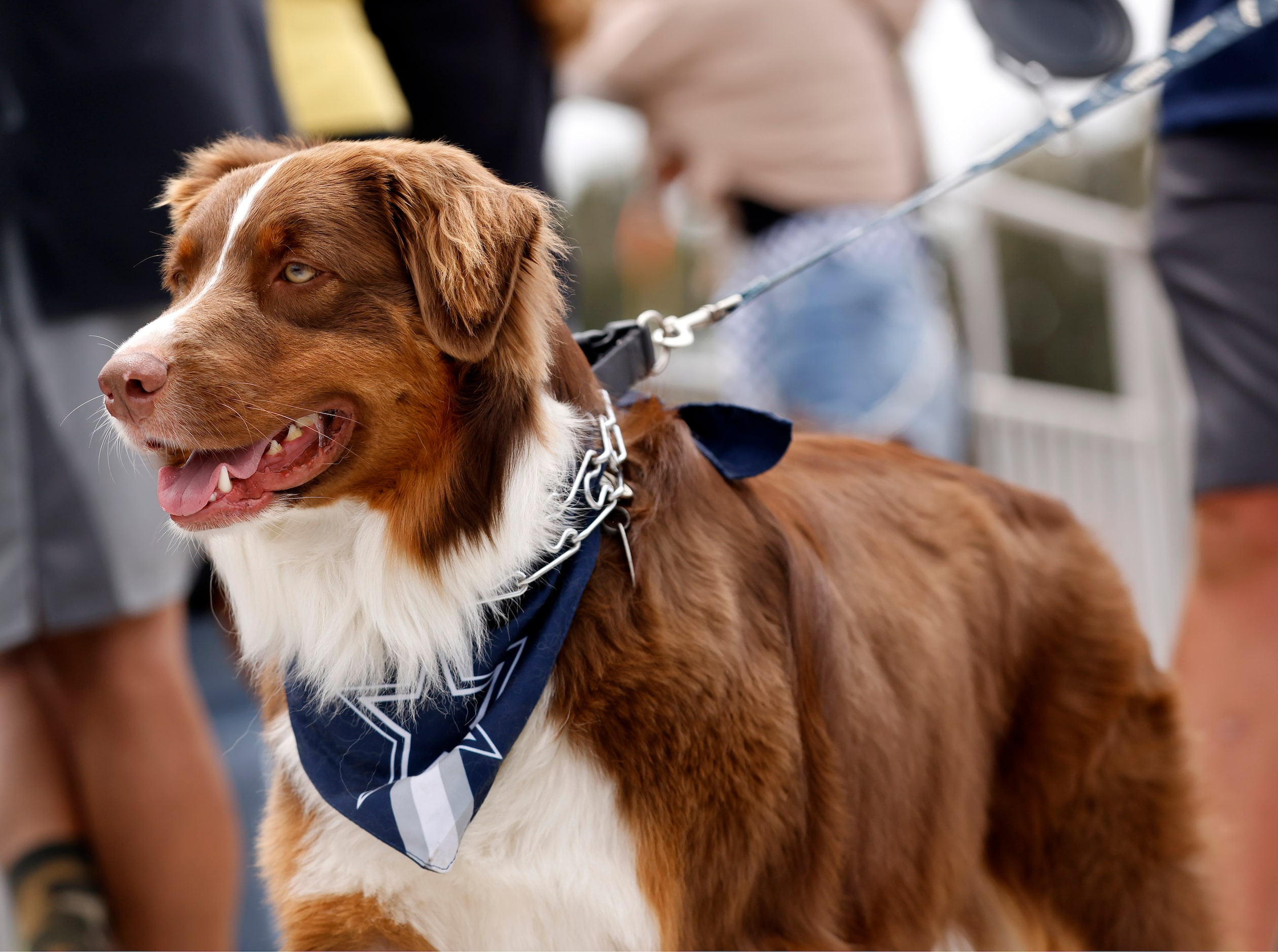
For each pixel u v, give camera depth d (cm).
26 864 360
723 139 596
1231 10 368
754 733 266
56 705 372
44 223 346
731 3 587
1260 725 412
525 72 504
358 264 271
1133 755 351
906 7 625
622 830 260
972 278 762
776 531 292
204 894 372
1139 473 826
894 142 605
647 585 267
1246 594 416
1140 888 351
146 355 258
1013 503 363
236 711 591
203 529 266
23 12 341
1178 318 435
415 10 477
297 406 266
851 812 296
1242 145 412
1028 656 349
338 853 270
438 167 278
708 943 268
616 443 280
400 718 270
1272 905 409
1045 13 407
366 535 276
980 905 357
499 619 270
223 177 295
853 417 596
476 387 272
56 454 347
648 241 771
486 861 262
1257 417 409
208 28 359
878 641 312
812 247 590
